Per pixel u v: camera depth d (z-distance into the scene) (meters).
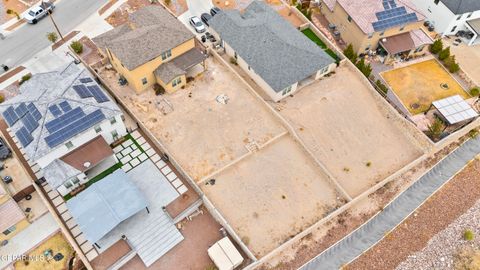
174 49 55.28
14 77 58.44
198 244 44.41
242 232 45.19
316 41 65.94
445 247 46.66
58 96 46.12
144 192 46.81
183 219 45.94
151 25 56.50
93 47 62.84
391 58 63.50
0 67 59.59
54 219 44.94
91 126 45.66
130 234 43.81
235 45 59.03
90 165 45.41
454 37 68.69
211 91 56.91
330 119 55.22
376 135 54.53
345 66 61.59
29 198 46.03
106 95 49.62
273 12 64.38
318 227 46.41
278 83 54.56
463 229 48.12
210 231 45.31
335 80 59.62
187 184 47.69
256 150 51.31
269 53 56.94
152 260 42.94
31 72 59.00
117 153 50.09
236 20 61.38
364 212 48.34
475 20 67.12
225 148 51.19
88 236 40.72
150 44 53.53
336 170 50.84
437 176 52.41
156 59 53.94
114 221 41.50
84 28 65.75
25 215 43.59
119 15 68.06
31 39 63.59
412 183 51.31
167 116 53.75
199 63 57.94
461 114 54.69
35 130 44.22
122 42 53.00
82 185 47.06
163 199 46.34
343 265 44.44
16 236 43.81
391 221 48.09
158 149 50.72
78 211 42.47
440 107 55.34
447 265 45.38
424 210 49.28
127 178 45.16
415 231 47.59
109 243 43.03
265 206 47.22
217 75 58.94
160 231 44.50
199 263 43.12
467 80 61.94
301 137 52.94
